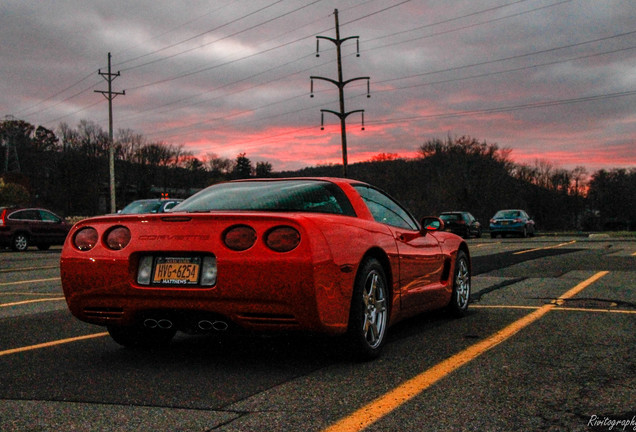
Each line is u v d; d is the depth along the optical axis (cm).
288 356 391
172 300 345
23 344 443
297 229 330
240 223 338
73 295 376
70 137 9119
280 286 324
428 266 487
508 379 319
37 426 251
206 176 10788
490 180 6938
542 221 9944
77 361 381
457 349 403
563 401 279
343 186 423
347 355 366
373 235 396
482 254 1452
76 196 8925
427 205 6788
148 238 355
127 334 413
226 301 334
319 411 267
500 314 558
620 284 764
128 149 9481
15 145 9488
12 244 2045
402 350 404
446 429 241
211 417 260
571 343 413
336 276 339
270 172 11888
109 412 269
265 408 273
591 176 10500
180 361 379
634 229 10150
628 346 400
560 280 834
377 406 274
